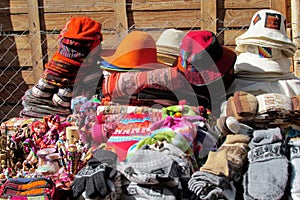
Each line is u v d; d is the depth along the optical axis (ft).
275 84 8.76
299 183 6.89
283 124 7.82
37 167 8.45
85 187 6.85
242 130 7.62
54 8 13.87
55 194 7.19
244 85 8.87
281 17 9.03
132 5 13.60
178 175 6.88
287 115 7.68
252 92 8.69
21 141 8.89
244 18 13.52
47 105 9.78
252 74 8.94
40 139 8.75
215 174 6.75
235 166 7.02
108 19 13.71
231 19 13.53
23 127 9.19
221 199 6.88
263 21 8.96
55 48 14.01
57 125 8.77
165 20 13.61
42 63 14.06
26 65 14.21
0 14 14.14
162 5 13.55
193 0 13.50
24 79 14.29
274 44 8.75
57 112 9.73
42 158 8.29
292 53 9.07
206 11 13.46
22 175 8.00
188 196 6.93
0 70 14.26
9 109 14.29
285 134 7.57
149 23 13.62
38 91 9.66
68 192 7.32
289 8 13.46
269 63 8.89
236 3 13.48
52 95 9.73
